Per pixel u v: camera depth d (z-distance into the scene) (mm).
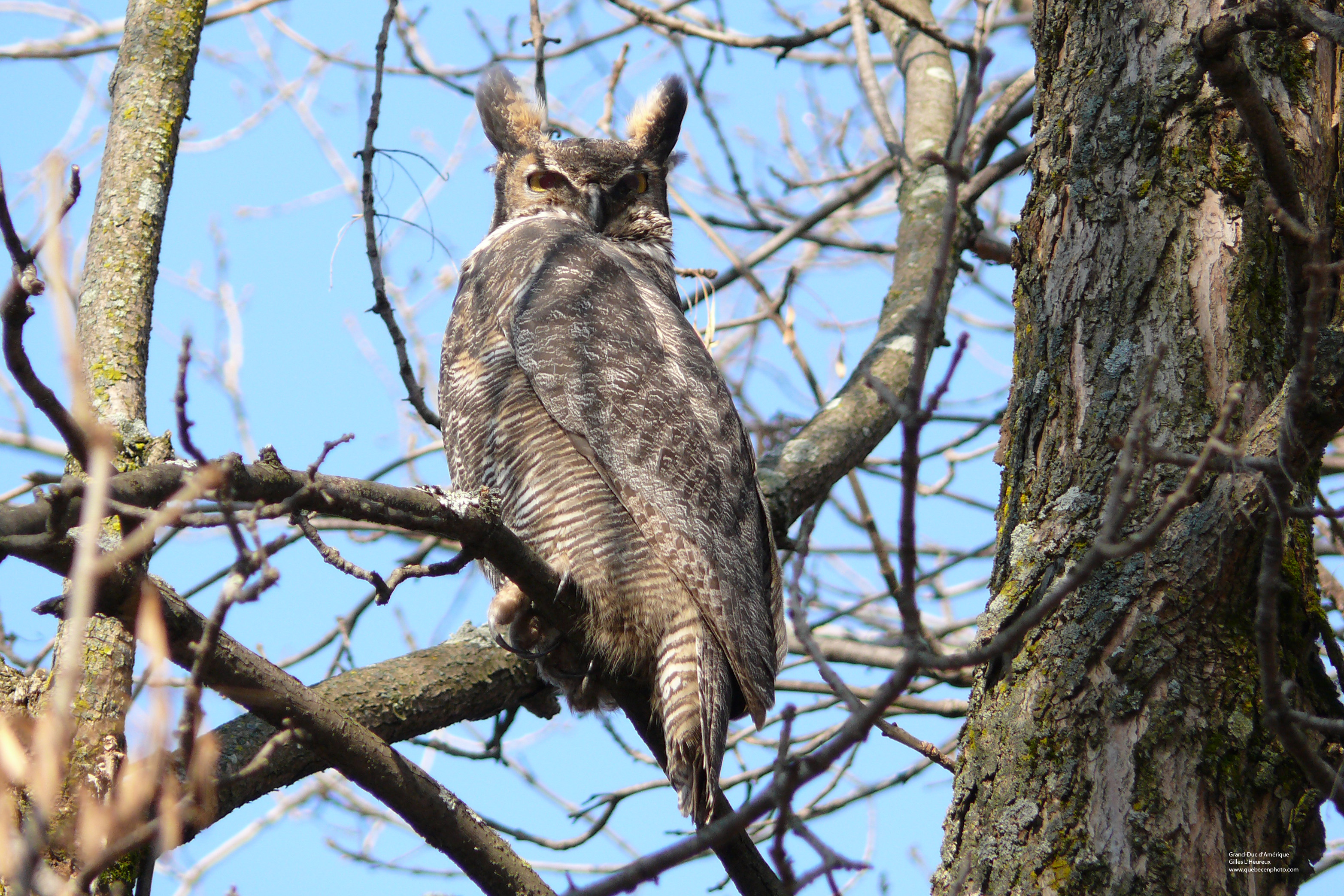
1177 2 6527
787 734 4645
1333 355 5168
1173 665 5480
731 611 7969
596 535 8086
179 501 3850
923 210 12383
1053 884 5289
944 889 5609
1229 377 5863
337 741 6043
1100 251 6324
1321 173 6191
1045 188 6691
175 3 8508
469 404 8766
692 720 7742
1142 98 6426
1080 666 5602
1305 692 5625
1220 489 5617
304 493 5367
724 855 7246
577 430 8273
